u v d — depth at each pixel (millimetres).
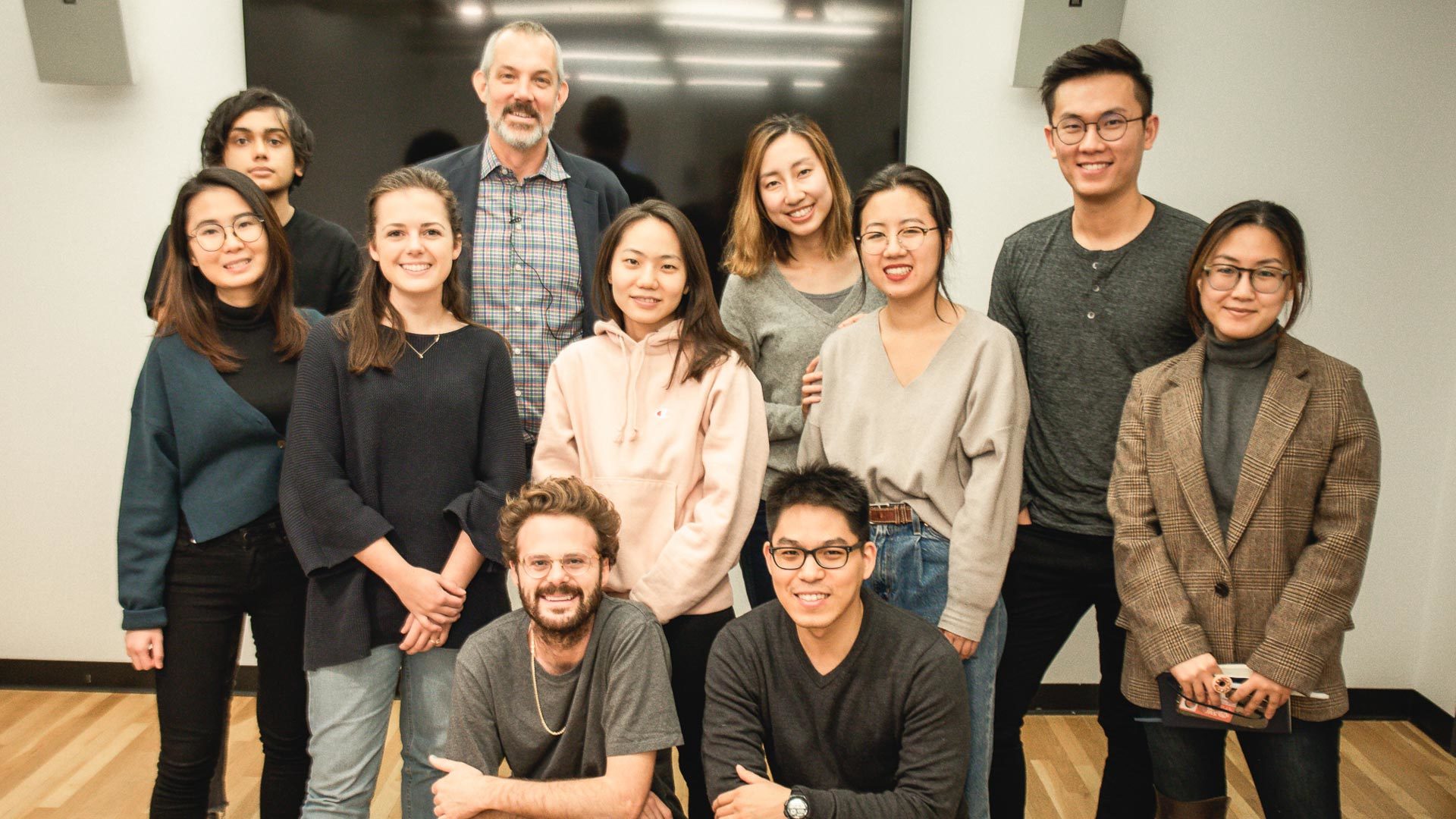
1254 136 2855
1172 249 1937
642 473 1920
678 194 2877
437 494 1857
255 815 2414
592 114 2855
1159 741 1827
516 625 1773
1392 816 2477
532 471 2141
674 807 1850
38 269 2994
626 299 1947
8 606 3146
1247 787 2617
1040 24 2707
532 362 2357
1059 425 2002
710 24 2812
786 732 1708
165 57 2881
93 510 3096
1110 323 1954
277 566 1929
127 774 2623
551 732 1731
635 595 1869
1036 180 2908
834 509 1608
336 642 1812
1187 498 1751
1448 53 2789
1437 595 2943
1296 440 1693
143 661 1869
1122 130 1892
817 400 1989
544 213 2395
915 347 1903
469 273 2326
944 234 1872
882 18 2785
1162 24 2812
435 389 1847
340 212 2873
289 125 2311
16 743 2789
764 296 2211
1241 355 1760
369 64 2816
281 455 1928
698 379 1958
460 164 2393
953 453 1875
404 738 1955
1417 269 2881
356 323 1845
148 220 2959
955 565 1809
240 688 3123
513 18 2809
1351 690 3066
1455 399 2904
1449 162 2834
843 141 2840
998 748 2102
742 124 2842
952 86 2879
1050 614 2078
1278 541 1696
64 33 2771
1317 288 2906
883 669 1657
